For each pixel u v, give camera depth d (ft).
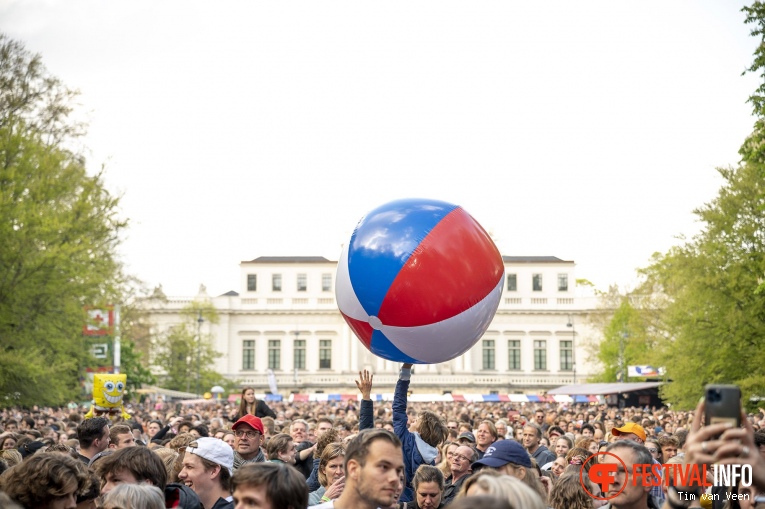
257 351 404.16
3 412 122.62
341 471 33.01
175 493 26.11
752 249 137.08
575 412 133.80
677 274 141.69
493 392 381.60
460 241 29.19
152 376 270.67
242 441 36.09
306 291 408.87
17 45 147.02
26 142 138.62
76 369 153.99
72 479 22.82
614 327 284.82
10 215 130.82
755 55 94.27
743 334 132.98
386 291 28.68
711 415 15.49
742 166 140.87
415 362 30.30
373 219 30.07
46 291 133.18
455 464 33.65
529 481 24.90
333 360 403.13
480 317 29.27
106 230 144.46
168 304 397.39
